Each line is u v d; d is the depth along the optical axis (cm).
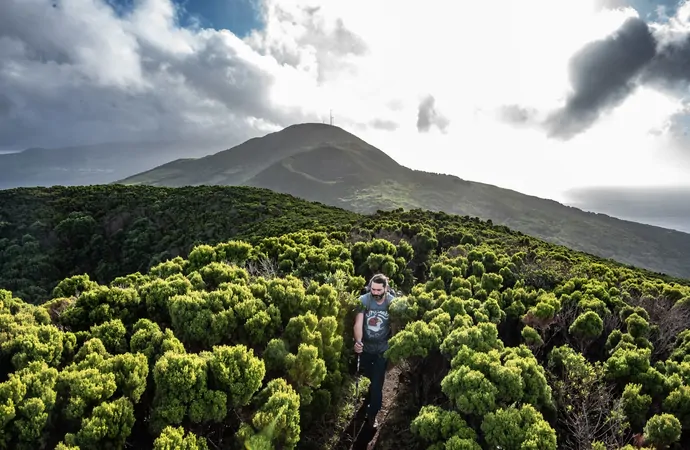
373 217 3869
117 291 769
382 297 667
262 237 3062
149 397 542
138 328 666
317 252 1566
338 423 656
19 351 586
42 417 458
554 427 614
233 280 917
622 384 721
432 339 705
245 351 545
